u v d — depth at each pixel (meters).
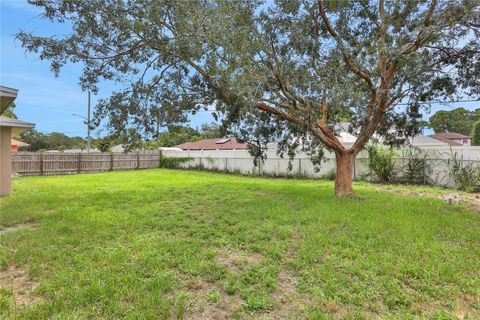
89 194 8.82
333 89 7.21
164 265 3.52
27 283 3.13
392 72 7.93
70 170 17.94
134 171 19.81
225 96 7.28
